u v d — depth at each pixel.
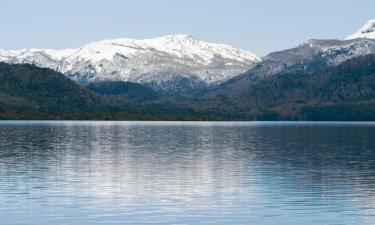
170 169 118.62
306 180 102.12
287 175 109.56
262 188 92.69
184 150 171.88
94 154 153.75
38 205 77.56
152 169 118.44
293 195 86.06
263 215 72.31
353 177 106.56
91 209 75.25
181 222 68.69
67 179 101.94
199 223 68.25
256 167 123.38
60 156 146.62
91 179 102.12
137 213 73.19
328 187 93.81
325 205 78.38
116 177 105.06
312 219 70.06
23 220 68.88
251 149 178.12
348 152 165.25
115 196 84.62
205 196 85.06
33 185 94.44
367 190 90.81
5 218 69.81
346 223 68.06
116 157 145.38
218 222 68.81
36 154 151.75
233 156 151.00
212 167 123.12
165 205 78.12
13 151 160.75
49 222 68.06
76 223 67.75
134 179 102.62
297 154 158.12
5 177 104.00
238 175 109.19
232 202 80.44
